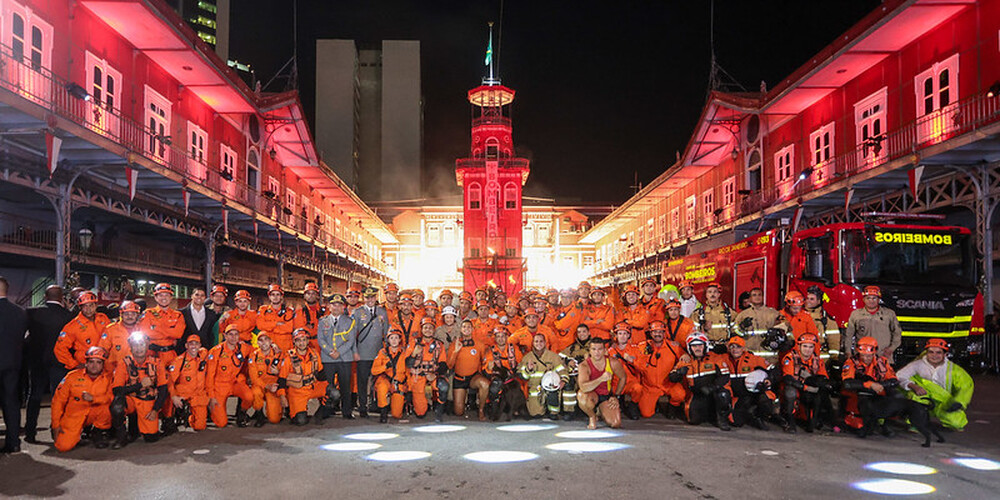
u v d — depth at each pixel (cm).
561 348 1220
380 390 1040
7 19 1677
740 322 1134
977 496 609
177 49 2369
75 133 1678
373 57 12250
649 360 1049
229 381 995
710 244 3581
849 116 2586
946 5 1945
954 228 1488
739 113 3503
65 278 1866
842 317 1441
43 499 609
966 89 1959
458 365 1091
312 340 1162
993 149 1752
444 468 713
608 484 646
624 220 6219
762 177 3331
